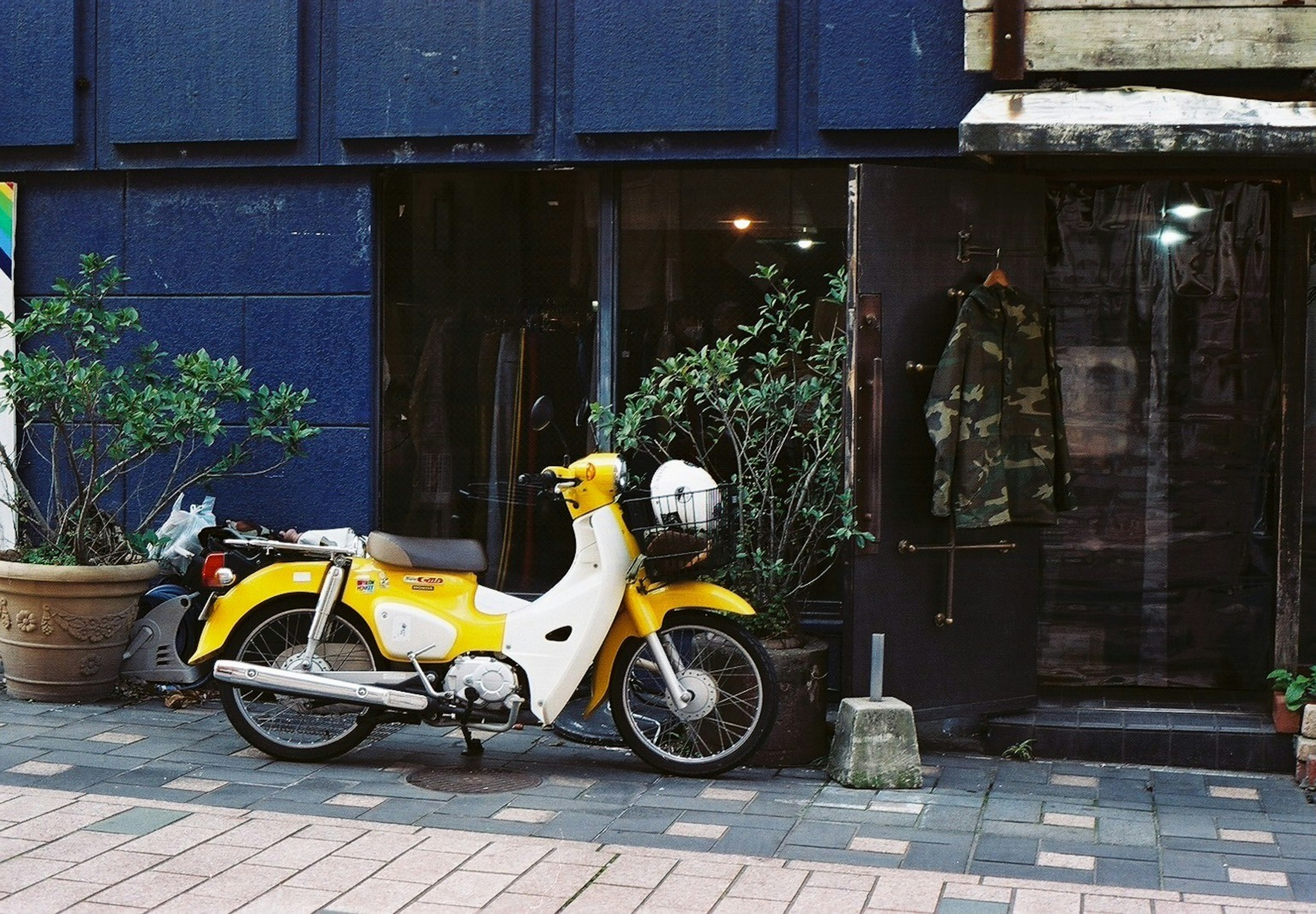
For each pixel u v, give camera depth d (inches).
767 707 247.3
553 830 217.8
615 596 246.2
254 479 314.2
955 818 229.5
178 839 206.2
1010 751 272.7
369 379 310.3
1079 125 246.1
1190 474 295.9
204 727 273.7
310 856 200.7
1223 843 219.9
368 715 249.1
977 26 269.4
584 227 307.7
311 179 311.0
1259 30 260.2
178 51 311.3
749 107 290.7
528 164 303.4
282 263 312.7
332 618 257.6
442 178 312.5
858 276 257.9
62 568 279.6
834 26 287.0
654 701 255.0
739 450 268.7
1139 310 295.4
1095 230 295.3
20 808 218.7
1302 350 273.6
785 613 266.1
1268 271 291.1
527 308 310.3
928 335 267.1
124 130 314.2
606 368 306.5
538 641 246.7
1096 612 299.4
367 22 303.7
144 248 318.0
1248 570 294.0
